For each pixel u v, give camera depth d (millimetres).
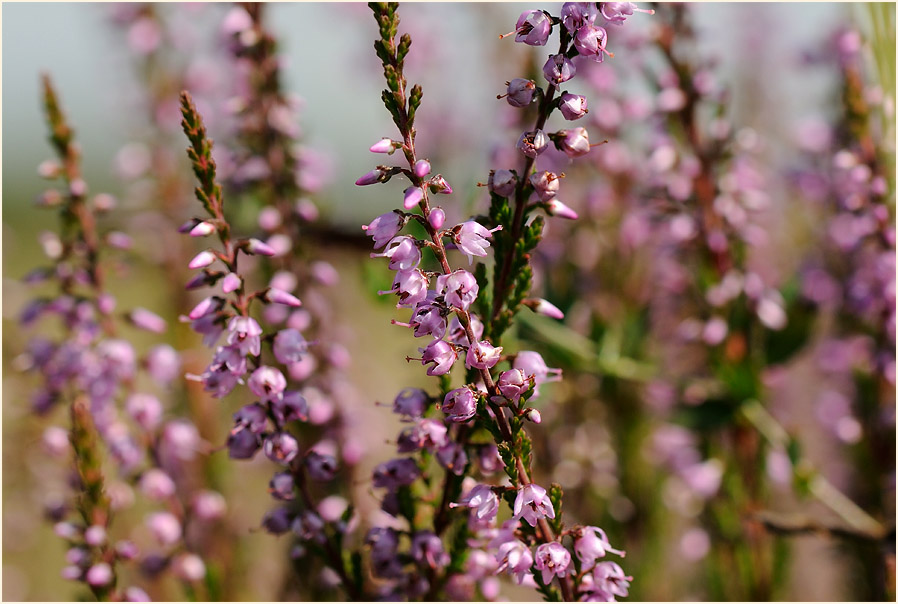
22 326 315
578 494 382
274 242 329
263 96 344
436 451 259
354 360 358
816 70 365
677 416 341
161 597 327
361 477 322
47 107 307
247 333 260
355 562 273
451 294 244
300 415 263
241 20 339
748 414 327
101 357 312
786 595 353
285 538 343
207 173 261
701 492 366
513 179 254
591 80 372
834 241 355
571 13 247
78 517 321
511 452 248
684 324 361
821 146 367
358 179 245
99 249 314
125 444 311
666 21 331
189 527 327
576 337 329
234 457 264
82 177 311
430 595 265
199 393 378
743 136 346
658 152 338
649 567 376
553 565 247
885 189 325
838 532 316
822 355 377
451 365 245
